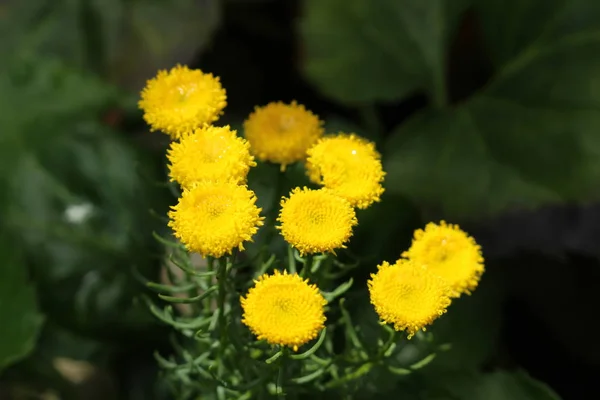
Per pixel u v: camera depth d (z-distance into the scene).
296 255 0.40
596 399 0.52
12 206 0.51
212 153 0.39
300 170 0.45
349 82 0.62
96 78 0.58
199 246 0.38
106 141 0.53
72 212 0.51
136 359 0.51
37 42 0.64
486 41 0.62
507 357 0.53
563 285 0.55
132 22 0.65
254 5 0.70
